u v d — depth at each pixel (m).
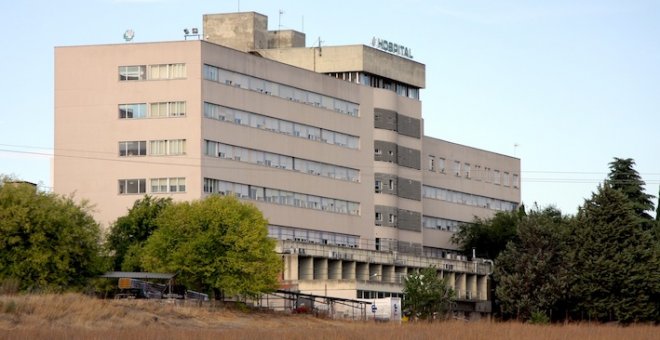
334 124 171.62
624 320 155.88
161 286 129.62
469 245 190.50
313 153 168.12
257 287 131.88
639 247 157.38
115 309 107.12
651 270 156.12
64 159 157.12
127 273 128.62
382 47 182.62
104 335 87.62
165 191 154.00
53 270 122.56
